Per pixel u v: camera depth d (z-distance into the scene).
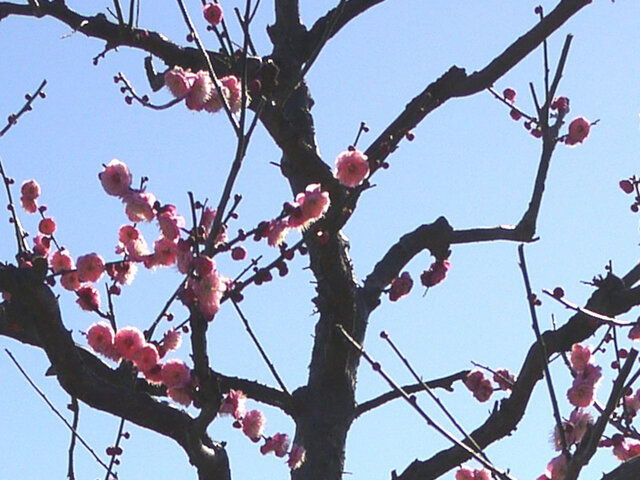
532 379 6.59
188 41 7.39
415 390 7.52
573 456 4.38
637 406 6.20
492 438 6.61
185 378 5.62
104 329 5.68
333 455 6.91
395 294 7.67
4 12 7.68
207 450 5.77
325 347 7.12
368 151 6.83
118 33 7.55
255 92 5.86
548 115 7.69
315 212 5.45
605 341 6.64
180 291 5.41
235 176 5.08
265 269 5.44
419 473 6.62
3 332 6.55
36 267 5.51
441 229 7.97
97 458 6.05
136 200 5.50
